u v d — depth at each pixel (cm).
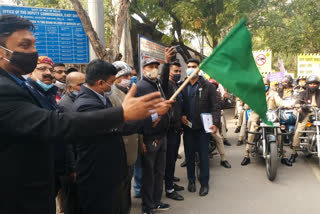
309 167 493
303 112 502
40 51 469
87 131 105
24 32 129
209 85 375
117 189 209
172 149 364
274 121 446
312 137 495
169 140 363
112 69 213
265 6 1132
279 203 349
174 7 1112
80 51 497
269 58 995
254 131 491
